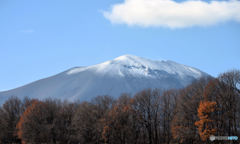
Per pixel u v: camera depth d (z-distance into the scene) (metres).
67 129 142.38
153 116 136.75
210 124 102.69
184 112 118.44
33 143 138.25
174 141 129.00
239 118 104.06
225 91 108.94
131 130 126.50
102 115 135.50
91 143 134.38
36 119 141.88
